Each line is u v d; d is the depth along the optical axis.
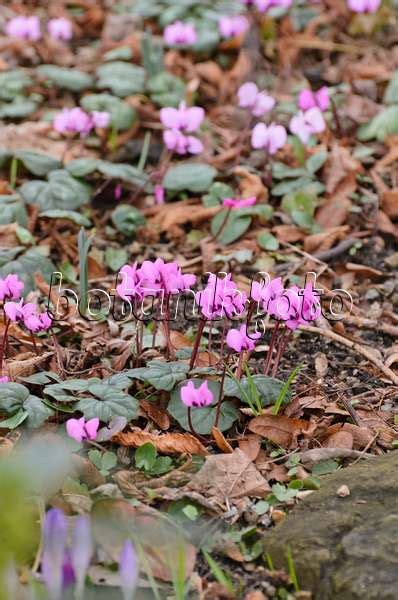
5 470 2.55
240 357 3.88
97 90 7.01
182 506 3.42
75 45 7.98
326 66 7.48
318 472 3.65
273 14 7.71
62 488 3.39
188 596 3.07
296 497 3.46
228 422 3.78
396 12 8.04
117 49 7.48
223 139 6.52
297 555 3.10
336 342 4.58
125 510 3.23
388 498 3.26
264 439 3.82
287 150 6.13
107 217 5.75
